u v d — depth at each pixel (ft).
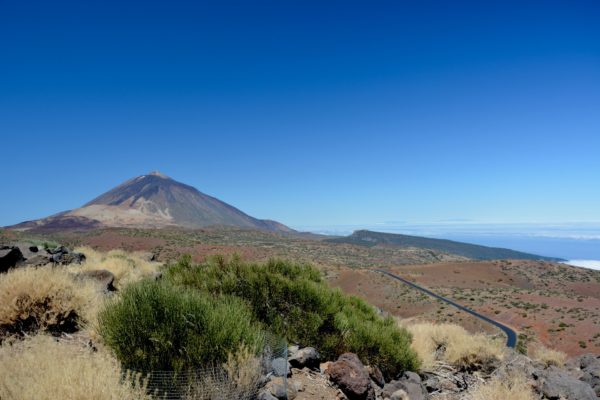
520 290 343.05
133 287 20.47
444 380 29.94
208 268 30.83
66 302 22.93
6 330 21.04
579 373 32.19
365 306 36.88
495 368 32.12
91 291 25.67
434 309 281.95
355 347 28.17
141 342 18.21
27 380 13.48
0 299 21.39
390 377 28.53
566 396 26.09
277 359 21.70
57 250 52.16
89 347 18.85
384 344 28.53
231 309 21.52
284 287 28.73
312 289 28.86
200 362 18.02
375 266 560.20
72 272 34.86
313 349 24.94
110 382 14.29
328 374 22.95
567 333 191.83
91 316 22.27
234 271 30.12
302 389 20.85
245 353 18.56
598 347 166.40
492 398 25.16
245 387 17.74
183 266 32.14
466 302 298.35
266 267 31.65
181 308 19.21
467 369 32.50
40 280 22.85
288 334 27.35
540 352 39.34
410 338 33.86
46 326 21.56
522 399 24.88
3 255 36.09
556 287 439.22
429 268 499.51
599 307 250.16
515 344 166.30
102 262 47.80
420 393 25.04
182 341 18.45
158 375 17.31
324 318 28.22
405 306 304.71
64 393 13.32
